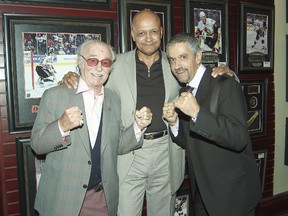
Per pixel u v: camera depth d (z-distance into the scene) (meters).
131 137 1.58
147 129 1.76
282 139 3.02
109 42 2.06
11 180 1.90
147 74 1.77
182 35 1.47
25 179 1.90
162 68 1.78
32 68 1.85
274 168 2.99
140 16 1.69
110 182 1.48
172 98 1.79
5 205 1.90
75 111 1.22
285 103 3.01
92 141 1.42
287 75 2.96
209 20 2.45
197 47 1.48
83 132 1.38
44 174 1.45
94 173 1.44
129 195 1.81
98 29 2.02
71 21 1.93
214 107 1.42
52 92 1.42
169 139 1.79
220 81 1.45
